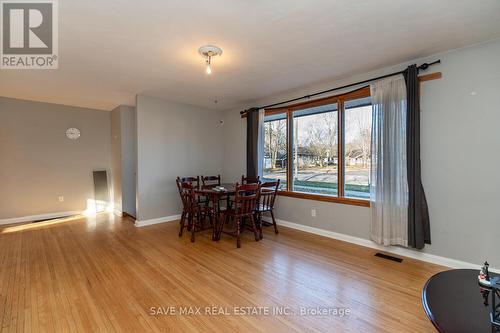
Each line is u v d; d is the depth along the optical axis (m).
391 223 3.01
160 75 3.33
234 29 2.20
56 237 3.75
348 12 1.96
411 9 1.92
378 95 3.09
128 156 5.18
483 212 2.47
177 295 2.16
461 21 2.09
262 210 3.79
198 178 4.82
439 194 2.72
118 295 2.16
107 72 3.22
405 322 1.79
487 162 2.44
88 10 1.90
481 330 1.15
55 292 2.20
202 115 5.33
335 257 2.98
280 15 1.99
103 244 3.45
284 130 4.46
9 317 1.85
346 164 3.62
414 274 2.53
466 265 2.56
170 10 1.91
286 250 3.22
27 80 3.50
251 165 4.75
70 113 5.21
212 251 3.19
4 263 2.81
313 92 3.90
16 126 4.63
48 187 4.97
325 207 3.77
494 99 2.40
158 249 3.26
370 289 2.25
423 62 2.82
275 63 2.96
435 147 2.74
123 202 5.11
